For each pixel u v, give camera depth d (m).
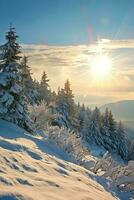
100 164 15.73
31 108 31.16
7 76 24.42
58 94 58.41
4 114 23.94
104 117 75.00
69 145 18.59
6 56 25.58
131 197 12.95
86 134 70.31
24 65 45.66
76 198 7.75
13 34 25.98
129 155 73.88
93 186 10.88
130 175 14.28
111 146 72.31
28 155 11.48
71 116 57.69
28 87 46.62
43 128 30.41
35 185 7.70
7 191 6.39
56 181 8.75
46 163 11.18
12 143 12.09
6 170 8.11
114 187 13.22
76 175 11.20
